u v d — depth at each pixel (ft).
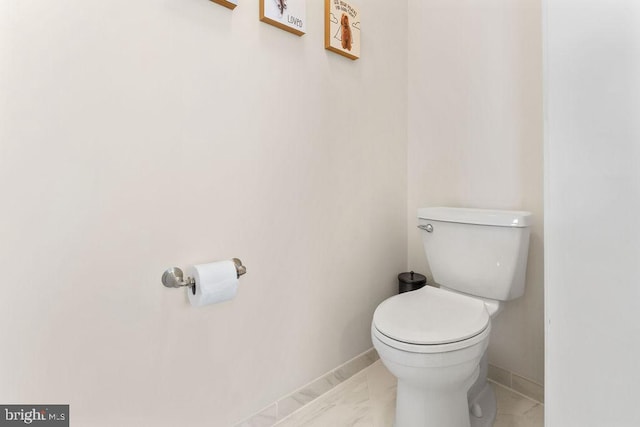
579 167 1.95
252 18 3.69
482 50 4.83
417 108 5.73
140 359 3.03
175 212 3.18
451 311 3.81
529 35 4.36
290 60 4.08
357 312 5.11
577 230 1.97
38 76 2.48
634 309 1.72
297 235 4.24
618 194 1.76
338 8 4.54
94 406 2.81
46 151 2.53
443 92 5.34
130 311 2.96
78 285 2.70
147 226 3.02
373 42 5.20
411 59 5.80
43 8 2.49
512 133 4.55
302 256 4.31
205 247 3.39
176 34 3.14
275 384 4.08
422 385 3.34
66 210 2.63
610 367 1.83
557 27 2.06
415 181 5.78
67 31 2.59
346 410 4.33
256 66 3.75
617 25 1.75
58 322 2.63
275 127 3.95
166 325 3.18
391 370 3.46
